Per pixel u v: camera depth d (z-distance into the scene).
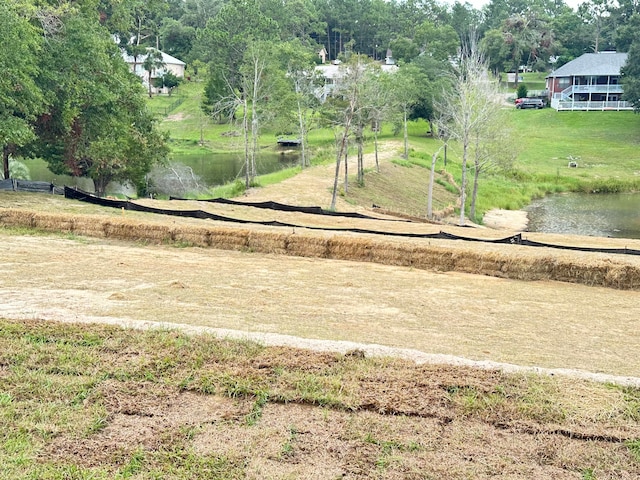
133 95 31.81
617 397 7.11
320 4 123.75
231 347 8.41
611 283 15.03
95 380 7.39
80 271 14.02
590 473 5.70
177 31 100.94
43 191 25.61
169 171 39.81
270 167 51.53
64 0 29.64
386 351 8.47
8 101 22.48
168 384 7.34
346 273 15.47
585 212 39.75
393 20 120.62
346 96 34.22
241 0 78.00
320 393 7.10
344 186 36.62
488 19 123.75
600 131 66.56
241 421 6.57
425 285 14.47
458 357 8.36
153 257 16.41
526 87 85.50
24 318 9.52
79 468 5.66
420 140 61.41
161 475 5.58
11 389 7.11
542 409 6.76
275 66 49.69
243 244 18.14
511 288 14.52
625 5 103.25
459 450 6.03
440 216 35.19
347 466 5.75
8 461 5.71
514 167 50.91
